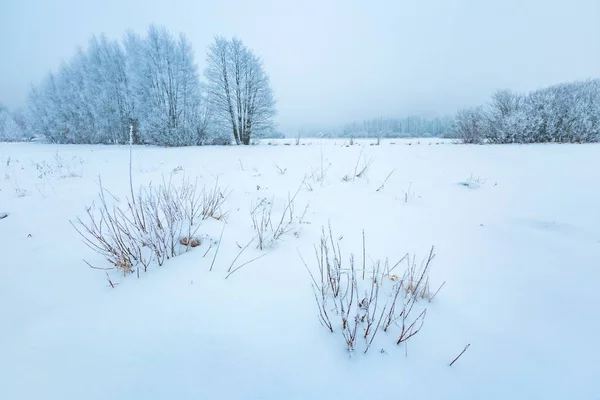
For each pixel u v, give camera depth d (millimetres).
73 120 20906
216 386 1184
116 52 19672
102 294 1777
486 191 4293
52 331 1460
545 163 6203
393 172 5625
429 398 1174
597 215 3201
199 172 5746
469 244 2578
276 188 4340
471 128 15523
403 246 2514
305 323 1545
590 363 1338
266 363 1297
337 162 6875
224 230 2680
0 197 4113
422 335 1505
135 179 5160
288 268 2074
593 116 12602
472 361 1350
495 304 1761
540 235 2756
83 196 4027
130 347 1354
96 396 1124
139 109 17203
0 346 1364
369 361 1334
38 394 1122
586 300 1786
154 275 1964
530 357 1376
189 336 1422
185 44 16750
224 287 1820
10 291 1846
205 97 17500
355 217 3203
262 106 18562
